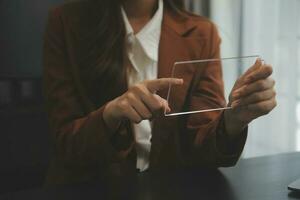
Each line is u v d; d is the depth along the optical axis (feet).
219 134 3.56
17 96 5.67
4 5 5.82
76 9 4.00
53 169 3.87
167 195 2.97
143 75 3.94
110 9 3.86
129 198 2.94
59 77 3.79
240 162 3.62
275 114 7.31
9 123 5.43
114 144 3.43
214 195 2.96
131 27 3.96
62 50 3.90
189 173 3.38
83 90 3.81
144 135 3.81
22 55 5.93
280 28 7.19
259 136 7.39
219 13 7.99
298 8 6.86
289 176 3.28
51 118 3.69
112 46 3.82
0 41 5.85
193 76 3.55
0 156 5.40
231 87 3.49
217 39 4.28
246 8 7.75
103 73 3.78
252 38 7.63
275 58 7.27
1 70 5.86
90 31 3.84
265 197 2.92
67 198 2.96
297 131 7.27
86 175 3.72
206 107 3.50
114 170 3.64
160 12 4.11
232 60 3.53
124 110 3.19
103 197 2.97
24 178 5.43
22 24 5.90
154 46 3.98
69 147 3.47
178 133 3.88
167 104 3.23
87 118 3.44
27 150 5.49
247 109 3.38
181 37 4.09
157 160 3.86
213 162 3.57
